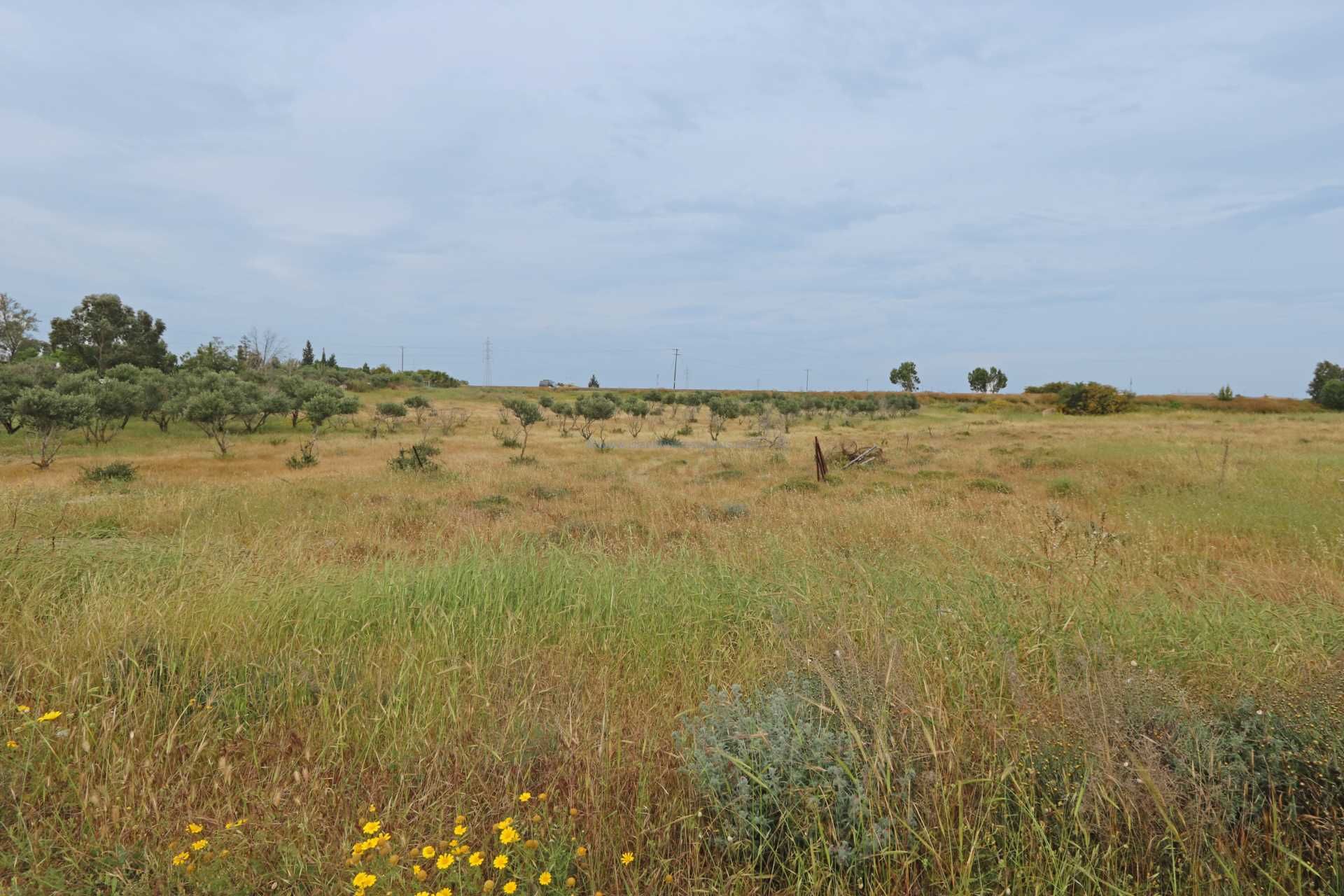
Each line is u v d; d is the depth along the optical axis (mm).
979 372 109500
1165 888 2057
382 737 3031
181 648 3771
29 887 2055
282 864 2154
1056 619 3961
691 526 9344
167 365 74688
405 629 4605
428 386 93125
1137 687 2721
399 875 2000
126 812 2379
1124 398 54906
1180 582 5332
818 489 13953
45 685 3363
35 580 5168
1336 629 3980
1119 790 2188
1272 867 2053
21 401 22188
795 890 2098
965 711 2891
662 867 2166
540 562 6105
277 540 8008
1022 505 10133
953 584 5051
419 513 11297
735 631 4605
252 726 3105
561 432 39844
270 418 46188
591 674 3834
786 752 2438
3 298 54469
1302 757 2350
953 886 2057
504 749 2832
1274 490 11469
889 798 2283
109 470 17797
